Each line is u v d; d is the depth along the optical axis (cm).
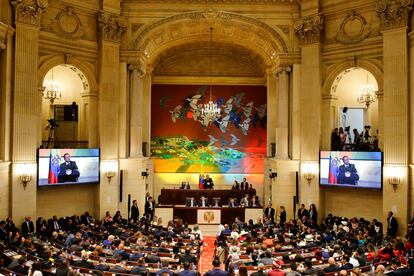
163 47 2362
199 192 2214
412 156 1588
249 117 2662
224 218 2056
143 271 891
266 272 952
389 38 1641
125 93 1953
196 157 2645
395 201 1614
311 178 1875
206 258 1523
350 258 1062
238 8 1962
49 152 1680
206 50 2656
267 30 1964
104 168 1870
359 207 1800
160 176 2633
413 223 1465
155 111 2650
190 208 2061
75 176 1770
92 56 1872
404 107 1603
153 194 2550
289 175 1945
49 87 1875
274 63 2192
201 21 2000
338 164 1794
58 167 1709
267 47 2177
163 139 2642
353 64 1803
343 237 1384
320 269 938
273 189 2000
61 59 1781
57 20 1764
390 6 1636
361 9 1778
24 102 1588
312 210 1814
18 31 1573
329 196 1897
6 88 1534
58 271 863
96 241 1329
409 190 1594
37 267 884
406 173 1588
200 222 2056
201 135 2653
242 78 2664
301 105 1916
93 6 1856
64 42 1781
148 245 1270
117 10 1906
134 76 1978
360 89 1923
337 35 1850
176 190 2214
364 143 1820
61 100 1988
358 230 1553
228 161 2648
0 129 1531
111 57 1892
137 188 1958
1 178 1498
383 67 1669
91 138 1881
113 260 1054
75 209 1839
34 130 1617
